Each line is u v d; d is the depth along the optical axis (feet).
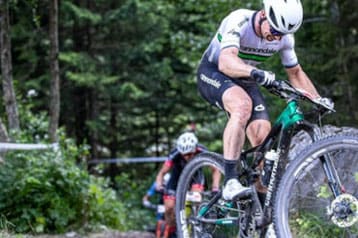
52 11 28.71
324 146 11.08
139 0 47.70
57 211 23.40
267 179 12.24
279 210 11.42
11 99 26.86
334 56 37.55
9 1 29.63
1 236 19.51
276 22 12.06
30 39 45.98
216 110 54.44
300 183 11.72
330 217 11.28
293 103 11.93
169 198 24.49
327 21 38.19
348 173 11.44
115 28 48.93
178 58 50.08
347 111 36.88
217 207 14.32
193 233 14.90
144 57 49.60
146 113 55.83
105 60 48.67
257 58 13.38
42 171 23.38
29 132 30.42
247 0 38.96
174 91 55.16
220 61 12.56
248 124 13.05
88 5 48.80
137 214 40.75
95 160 50.93
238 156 12.56
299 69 13.79
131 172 58.13
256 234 12.66
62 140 29.84
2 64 26.81
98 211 26.17
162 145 60.23
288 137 11.94
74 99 51.24
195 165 15.26
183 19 52.44
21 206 22.74
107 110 55.01
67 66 48.55
